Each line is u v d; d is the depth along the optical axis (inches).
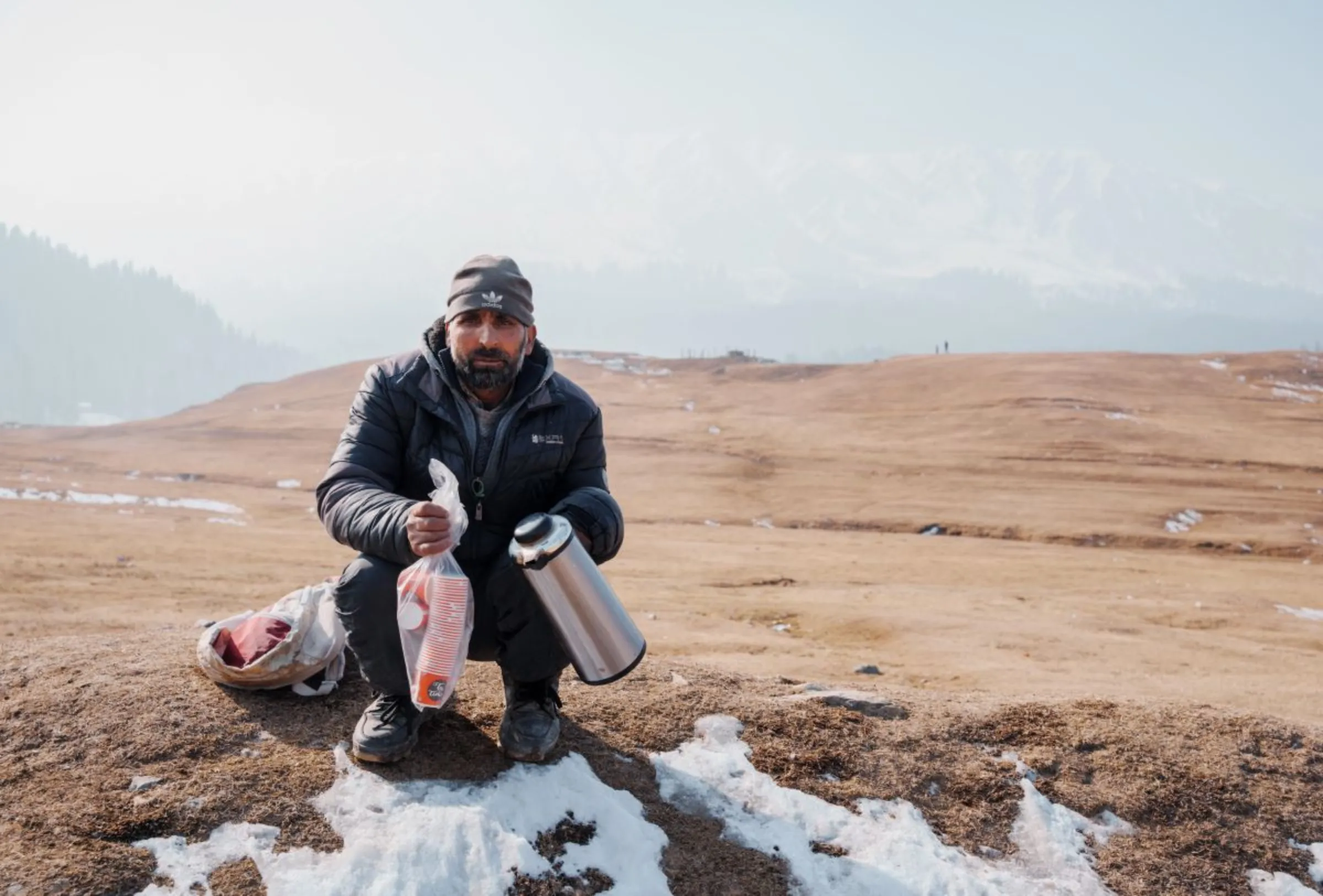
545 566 151.9
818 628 1080.8
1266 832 181.6
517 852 149.4
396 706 164.7
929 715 209.6
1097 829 179.6
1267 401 4311.0
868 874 162.9
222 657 185.9
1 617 965.8
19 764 159.3
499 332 155.4
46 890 130.6
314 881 140.3
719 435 3981.3
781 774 183.8
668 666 231.8
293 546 1731.1
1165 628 1159.6
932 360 5531.5
